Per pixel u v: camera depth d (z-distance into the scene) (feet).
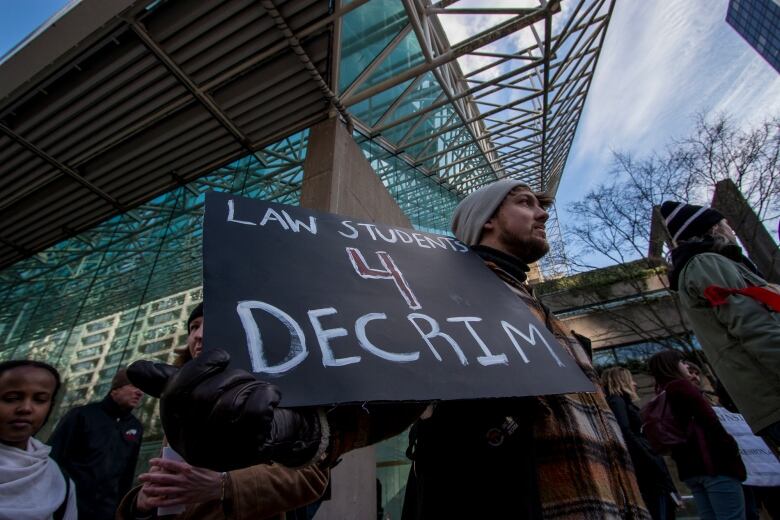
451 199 35.17
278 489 3.96
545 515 2.38
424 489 2.68
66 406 18.94
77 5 15.11
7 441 5.30
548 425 2.72
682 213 6.19
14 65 16.69
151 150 21.80
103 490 7.93
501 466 2.50
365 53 21.27
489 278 3.73
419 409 2.63
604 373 11.46
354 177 18.51
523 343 2.99
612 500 2.61
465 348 2.64
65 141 20.52
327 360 2.04
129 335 20.10
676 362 8.68
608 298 39.42
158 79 18.10
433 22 27.99
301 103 19.45
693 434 7.52
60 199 25.07
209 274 2.17
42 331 24.07
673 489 9.27
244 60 17.54
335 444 2.14
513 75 23.35
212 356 1.39
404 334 2.51
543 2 18.52
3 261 30.91
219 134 21.06
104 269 24.32
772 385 4.32
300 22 16.21
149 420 14.44
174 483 3.34
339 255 3.00
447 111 32.71
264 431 1.27
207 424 1.20
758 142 27.30
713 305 4.84
